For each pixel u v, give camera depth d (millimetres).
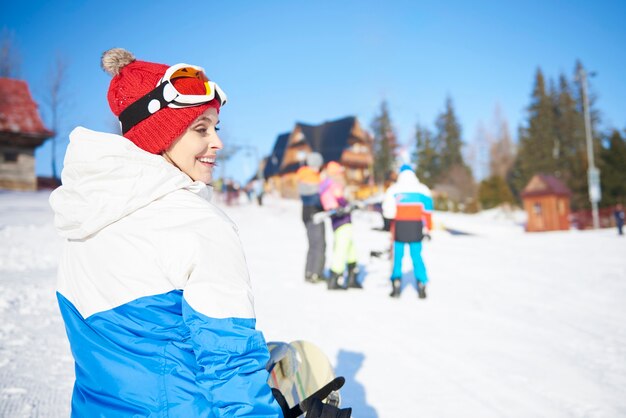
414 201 6055
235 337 1004
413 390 3084
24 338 3707
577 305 5754
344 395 2984
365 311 5281
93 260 1091
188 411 1004
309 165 7055
